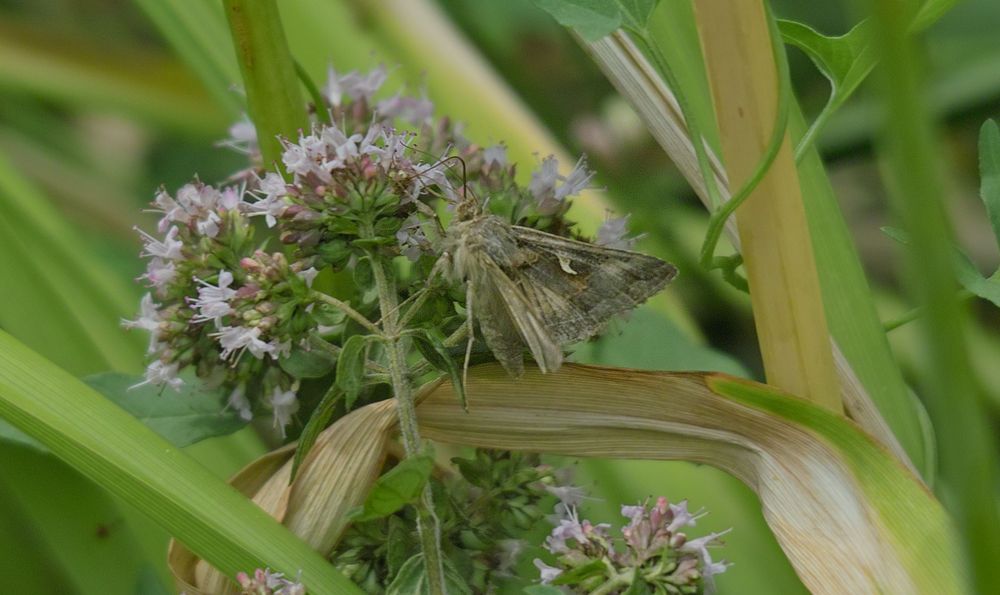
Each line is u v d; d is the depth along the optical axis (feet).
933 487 2.24
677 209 2.46
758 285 2.18
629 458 2.21
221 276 2.19
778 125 2.15
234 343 2.18
